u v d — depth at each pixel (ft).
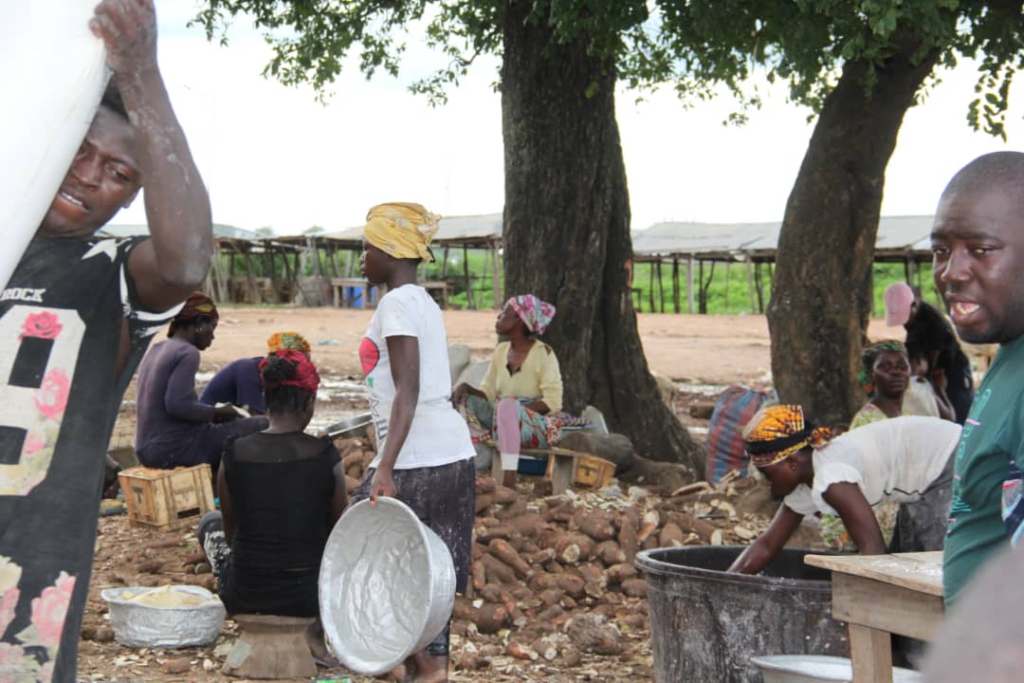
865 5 19.29
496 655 17.08
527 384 25.59
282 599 15.10
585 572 19.62
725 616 13.73
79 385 6.20
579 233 28.35
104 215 6.53
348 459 23.38
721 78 36.29
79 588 6.13
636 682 16.03
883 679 9.71
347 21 36.19
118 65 5.97
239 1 33.19
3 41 5.74
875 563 9.60
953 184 7.39
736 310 157.58
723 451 27.94
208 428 22.91
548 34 27.58
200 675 15.24
